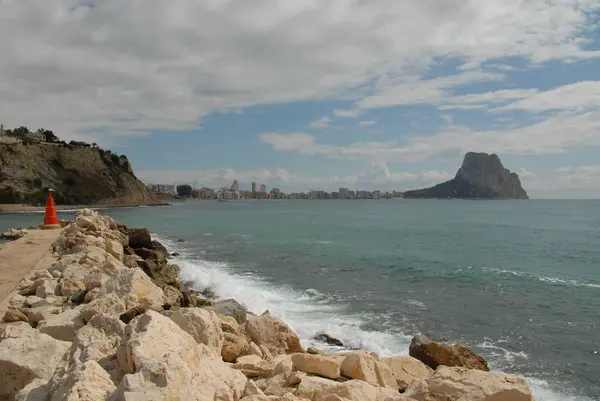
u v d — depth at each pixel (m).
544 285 19.44
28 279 11.30
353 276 20.59
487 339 12.10
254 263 23.92
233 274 20.38
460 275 21.50
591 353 11.12
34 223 52.88
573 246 34.59
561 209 119.50
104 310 7.02
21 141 116.12
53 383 4.12
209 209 118.00
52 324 6.59
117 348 4.91
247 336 7.85
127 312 7.12
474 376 4.98
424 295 16.92
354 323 12.77
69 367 4.35
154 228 49.16
